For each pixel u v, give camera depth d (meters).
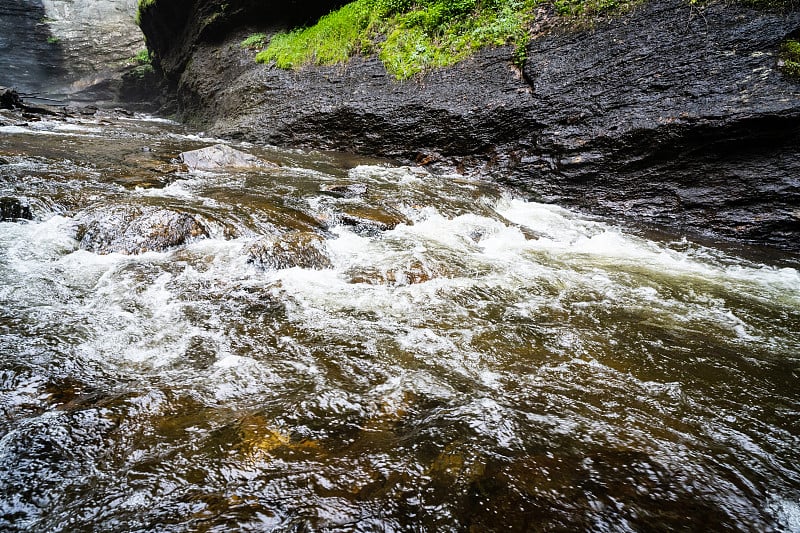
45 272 3.53
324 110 11.35
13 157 6.40
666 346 3.09
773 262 5.31
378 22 11.96
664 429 2.17
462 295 3.82
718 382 2.65
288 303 3.42
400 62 10.89
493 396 2.35
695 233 6.41
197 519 1.49
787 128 6.00
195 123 16.86
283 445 1.88
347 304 3.48
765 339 3.29
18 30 28.59
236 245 4.29
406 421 2.10
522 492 1.68
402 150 9.94
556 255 5.20
